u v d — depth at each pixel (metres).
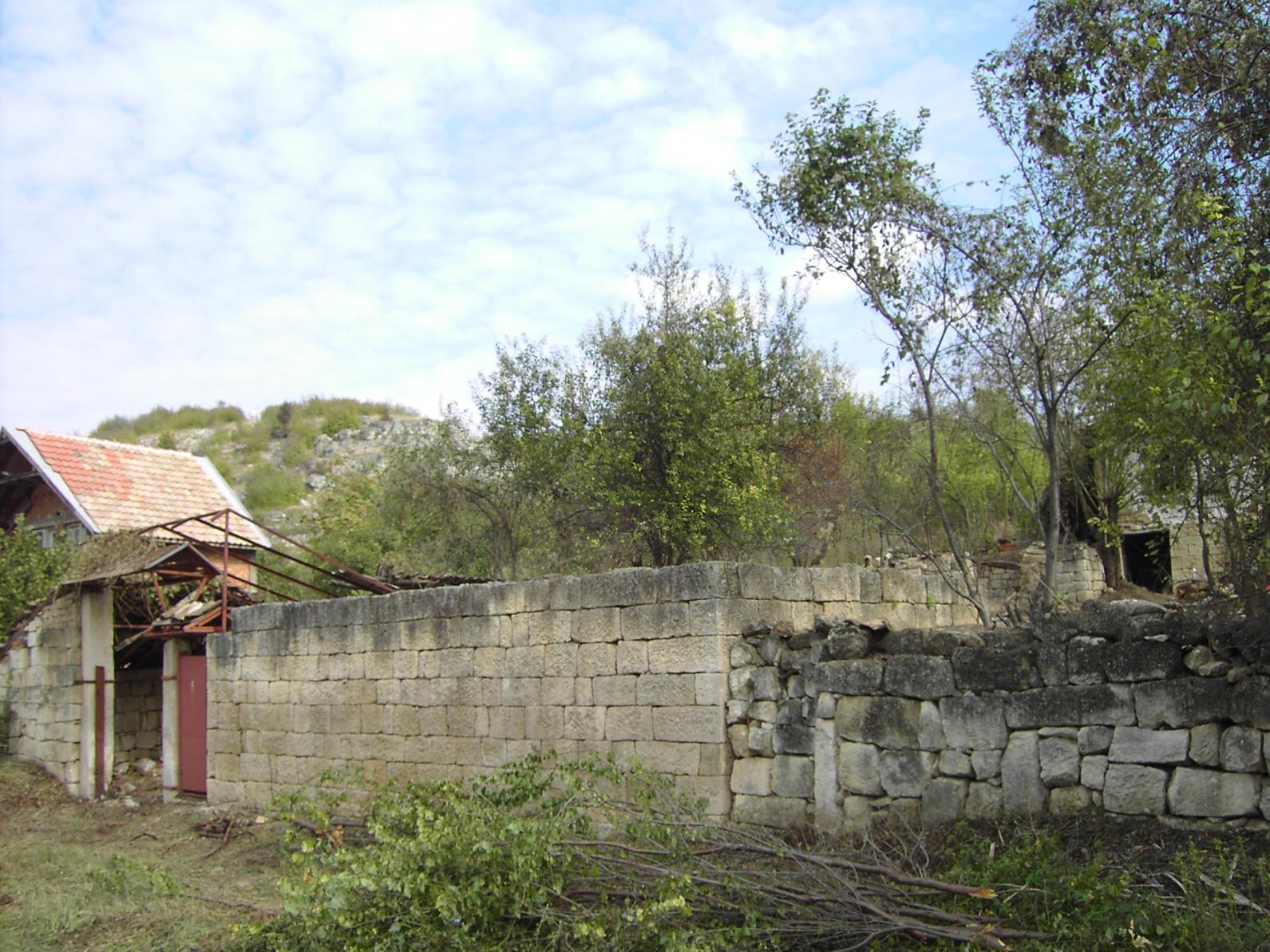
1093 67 10.73
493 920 7.50
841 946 6.94
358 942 7.47
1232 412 8.59
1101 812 7.76
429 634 13.20
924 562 19.70
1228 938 5.90
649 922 6.87
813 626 10.98
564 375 23.56
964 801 8.55
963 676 8.66
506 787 9.81
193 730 16.66
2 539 20.98
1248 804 7.09
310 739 14.61
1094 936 6.30
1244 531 9.26
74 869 12.48
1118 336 11.20
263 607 15.45
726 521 20.64
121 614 18.66
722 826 8.25
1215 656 7.40
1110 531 15.38
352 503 34.00
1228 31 9.92
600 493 21.02
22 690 19.05
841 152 11.80
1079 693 8.00
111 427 55.78
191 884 11.53
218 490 27.75
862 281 12.03
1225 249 9.07
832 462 24.17
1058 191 11.18
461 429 27.42
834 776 9.39
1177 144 9.98
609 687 11.18
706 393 20.55
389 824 8.66
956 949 6.61
